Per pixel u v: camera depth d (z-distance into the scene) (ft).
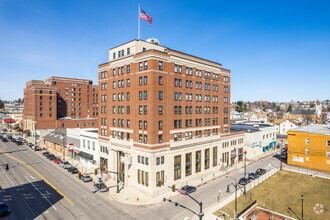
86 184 148.05
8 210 102.89
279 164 211.41
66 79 398.42
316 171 186.50
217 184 153.48
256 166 204.85
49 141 281.54
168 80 142.82
